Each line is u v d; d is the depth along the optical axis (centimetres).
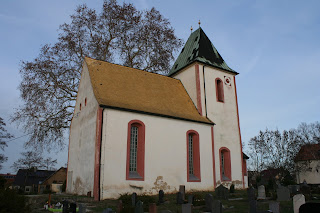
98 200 1792
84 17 3123
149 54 3400
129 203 1645
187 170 2317
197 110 2708
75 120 2545
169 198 1914
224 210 1465
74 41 2967
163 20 3500
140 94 2403
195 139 2486
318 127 4431
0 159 4253
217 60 3066
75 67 2970
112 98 2142
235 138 2869
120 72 2511
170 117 2316
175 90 2802
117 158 1953
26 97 2697
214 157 2550
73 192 2241
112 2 3266
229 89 3020
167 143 2253
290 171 3191
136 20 3322
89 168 1984
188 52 3172
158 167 2148
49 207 1583
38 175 6769
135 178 2006
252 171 4641
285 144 3167
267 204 1659
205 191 2370
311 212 970
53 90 2828
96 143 1905
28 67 2745
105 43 3191
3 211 1091
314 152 4341
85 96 2345
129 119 2088
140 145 2128
